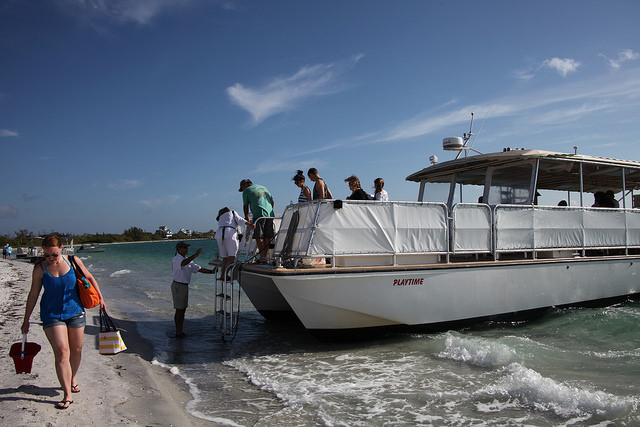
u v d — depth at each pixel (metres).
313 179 7.71
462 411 4.50
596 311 8.58
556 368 5.73
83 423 3.86
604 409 4.38
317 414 4.46
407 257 7.16
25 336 4.16
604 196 10.01
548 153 8.64
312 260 6.75
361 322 6.97
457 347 6.53
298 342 7.69
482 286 7.71
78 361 4.39
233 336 7.66
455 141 9.90
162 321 9.95
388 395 4.95
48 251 4.15
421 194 11.20
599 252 9.66
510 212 8.05
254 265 7.51
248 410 4.64
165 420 4.16
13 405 4.09
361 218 6.75
